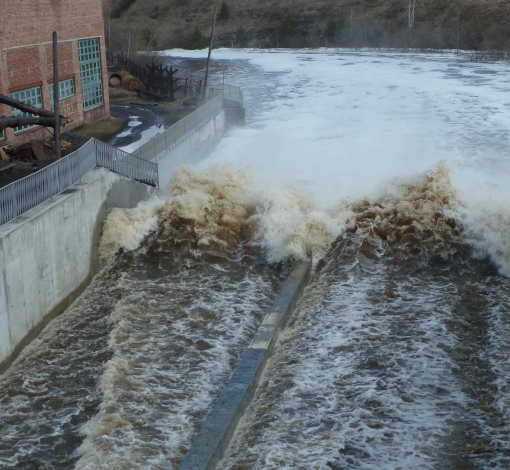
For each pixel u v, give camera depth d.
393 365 14.60
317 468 11.49
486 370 14.30
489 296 17.78
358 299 17.86
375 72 63.25
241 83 58.56
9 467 12.02
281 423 12.80
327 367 14.66
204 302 18.09
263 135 37.00
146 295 18.56
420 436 12.27
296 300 17.73
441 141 33.72
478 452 11.77
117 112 38.94
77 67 32.69
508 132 35.44
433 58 75.12
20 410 13.68
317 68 68.38
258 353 14.73
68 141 29.17
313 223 21.08
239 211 22.53
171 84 44.25
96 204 20.41
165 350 15.70
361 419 12.81
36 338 16.55
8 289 15.16
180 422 13.07
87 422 13.10
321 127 38.50
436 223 21.19
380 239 21.22
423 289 18.36
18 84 27.67
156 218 22.14
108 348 15.78
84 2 33.00
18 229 15.56
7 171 23.44
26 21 27.77
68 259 18.38
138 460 11.96
